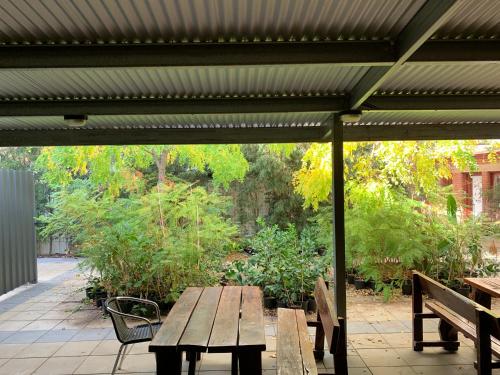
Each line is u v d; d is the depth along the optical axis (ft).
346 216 21.43
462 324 11.28
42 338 14.76
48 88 11.42
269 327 15.79
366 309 18.42
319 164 23.56
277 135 16.08
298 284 18.06
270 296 18.45
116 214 19.26
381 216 20.67
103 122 15.01
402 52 8.07
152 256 17.88
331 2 6.97
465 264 20.89
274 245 19.33
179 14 7.27
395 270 20.85
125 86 11.35
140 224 19.07
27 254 23.88
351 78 10.98
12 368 12.20
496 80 11.57
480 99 12.75
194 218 19.21
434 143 22.56
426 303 13.80
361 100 11.37
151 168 37.24
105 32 7.90
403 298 20.27
